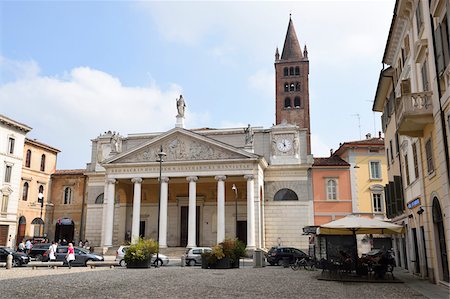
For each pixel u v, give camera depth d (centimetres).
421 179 2061
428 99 1750
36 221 5119
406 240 2722
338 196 4669
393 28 2436
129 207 5138
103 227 4575
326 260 2444
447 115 1560
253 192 4338
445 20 1526
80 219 5419
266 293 1583
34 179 5334
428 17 1741
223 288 1725
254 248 4200
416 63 2005
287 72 7575
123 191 5044
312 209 4669
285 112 7350
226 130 5047
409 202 2383
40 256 3759
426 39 1789
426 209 2019
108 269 2861
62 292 1551
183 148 4550
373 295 1551
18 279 2036
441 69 1580
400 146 2684
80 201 5481
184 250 4291
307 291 1661
